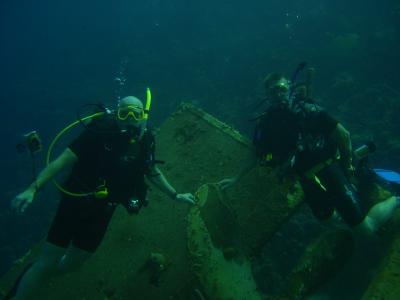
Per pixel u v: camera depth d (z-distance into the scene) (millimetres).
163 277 3314
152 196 4094
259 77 13914
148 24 29406
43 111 19531
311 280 3020
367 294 2422
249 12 22234
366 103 10711
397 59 12633
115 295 3330
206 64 17484
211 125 4746
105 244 3736
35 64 31906
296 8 20812
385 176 3961
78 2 57906
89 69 24422
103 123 2482
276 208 3494
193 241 2773
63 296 3402
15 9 86375
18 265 3775
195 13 23688
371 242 3689
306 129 3121
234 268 3031
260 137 3361
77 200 2490
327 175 3195
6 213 11570
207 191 3264
